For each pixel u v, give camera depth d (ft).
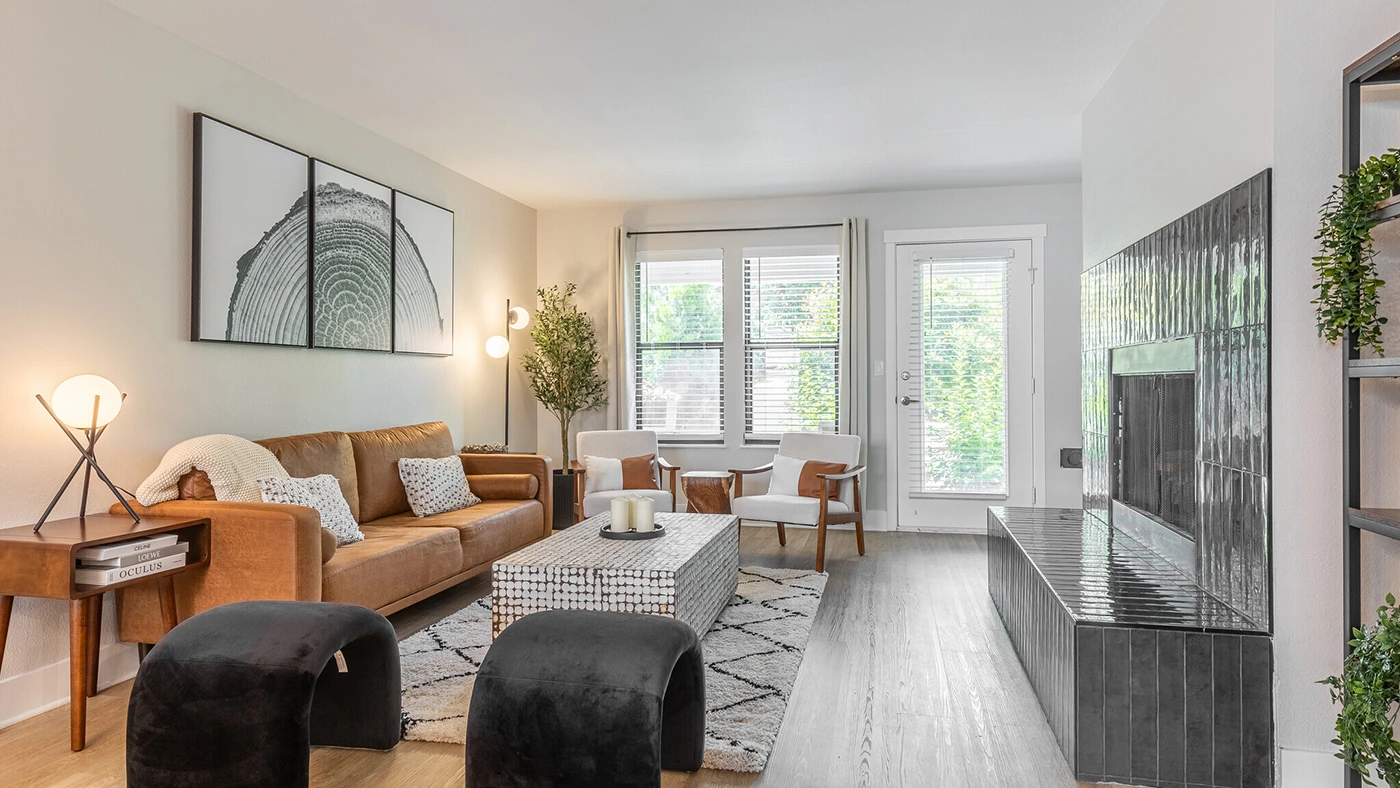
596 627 6.79
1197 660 7.24
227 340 11.59
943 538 18.97
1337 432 7.11
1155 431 10.19
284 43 11.12
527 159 16.93
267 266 12.35
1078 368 19.10
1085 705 7.37
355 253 14.34
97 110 9.79
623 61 11.76
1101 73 12.19
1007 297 19.43
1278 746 7.17
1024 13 10.23
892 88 12.84
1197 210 8.78
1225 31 8.20
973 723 8.59
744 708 8.78
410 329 16.02
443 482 14.52
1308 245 7.16
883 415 20.03
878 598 13.60
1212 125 8.51
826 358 20.43
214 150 11.34
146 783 6.45
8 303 8.84
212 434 11.22
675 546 10.96
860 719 8.70
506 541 14.33
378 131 15.06
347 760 7.77
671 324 21.24
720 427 21.01
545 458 16.15
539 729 6.28
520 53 11.46
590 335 20.63
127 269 10.20
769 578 14.78
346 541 11.41
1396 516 6.21
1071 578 8.98
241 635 6.76
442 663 10.16
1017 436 19.42
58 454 9.38
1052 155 16.65
